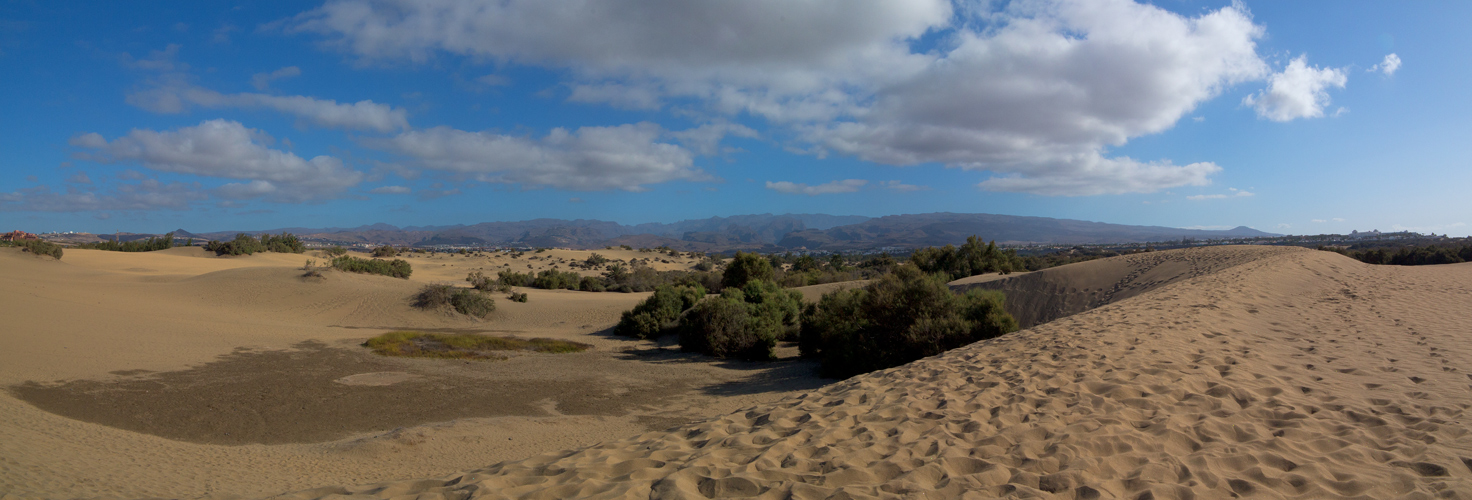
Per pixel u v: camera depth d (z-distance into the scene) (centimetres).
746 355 2095
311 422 1206
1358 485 343
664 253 12281
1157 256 2386
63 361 1530
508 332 2902
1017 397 582
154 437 1042
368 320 3042
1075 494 349
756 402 1379
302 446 1042
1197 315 1080
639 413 1311
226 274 3559
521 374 1775
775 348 2188
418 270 7294
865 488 368
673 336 2712
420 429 1105
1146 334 902
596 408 1359
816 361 1953
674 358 2111
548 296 4181
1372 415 477
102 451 871
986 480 373
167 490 698
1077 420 494
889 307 1656
